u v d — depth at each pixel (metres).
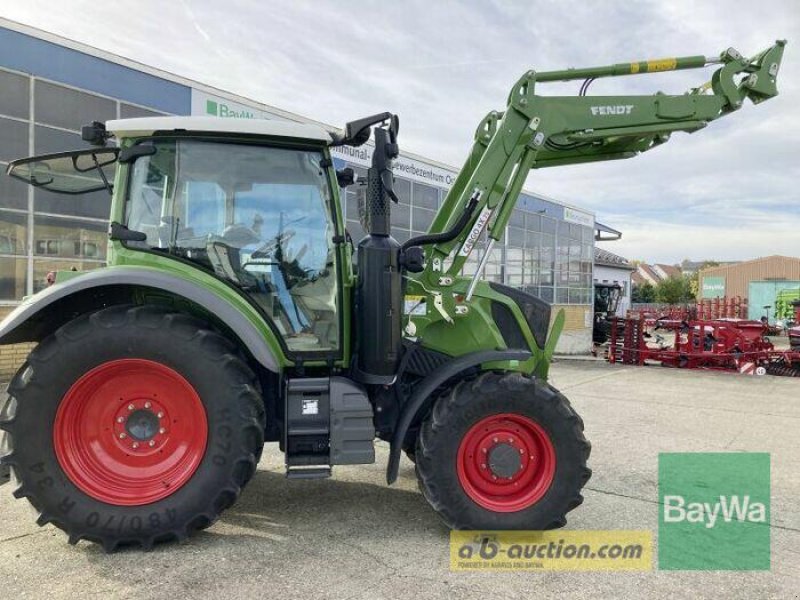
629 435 6.55
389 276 3.52
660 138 4.40
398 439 3.51
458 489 3.49
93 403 3.29
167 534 3.26
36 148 8.17
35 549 3.30
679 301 60.16
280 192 3.68
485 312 4.07
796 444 6.17
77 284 3.22
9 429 3.14
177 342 3.25
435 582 2.99
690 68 4.12
